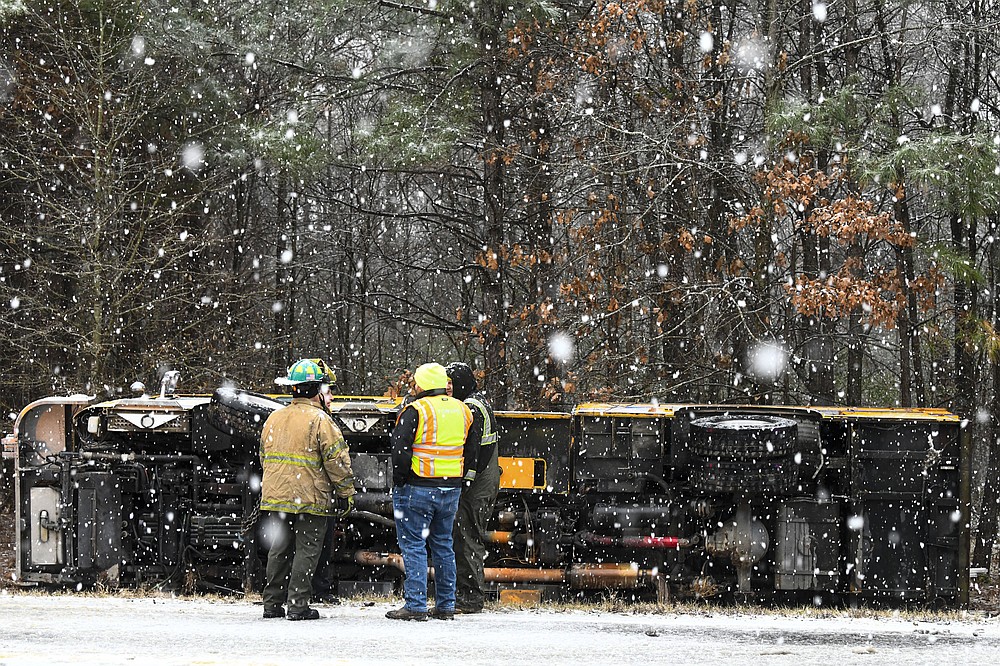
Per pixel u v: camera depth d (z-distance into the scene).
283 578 27.02
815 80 64.44
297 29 72.31
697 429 34.94
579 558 36.97
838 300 51.09
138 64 69.81
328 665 18.70
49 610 28.89
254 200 98.12
